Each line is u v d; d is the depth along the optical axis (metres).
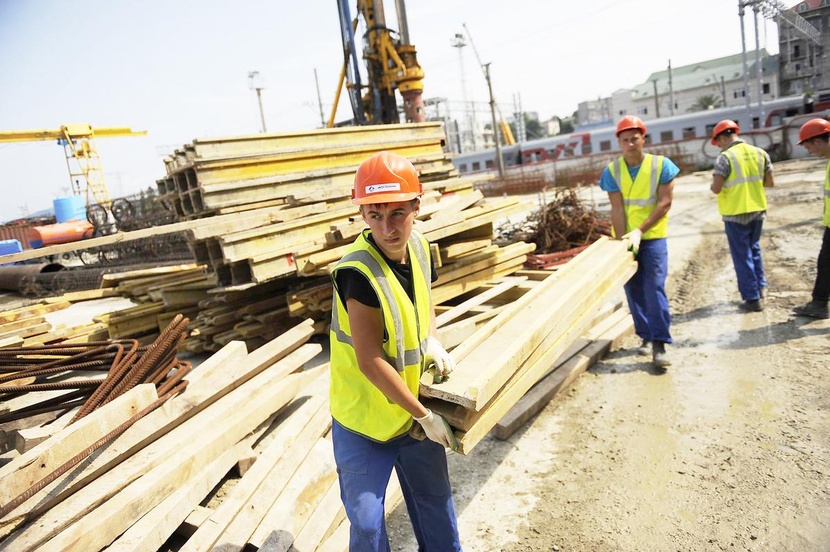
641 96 67.19
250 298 5.50
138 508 2.35
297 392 3.66
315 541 2.38
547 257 6.33
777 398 3.53
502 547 2.53
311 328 4.07
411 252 1.89
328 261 4.48
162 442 2.80
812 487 2.66
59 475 2.27
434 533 2.13
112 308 9.10
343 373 1.91
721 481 2.81
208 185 5.20
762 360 4.11
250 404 3.29
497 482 3.03
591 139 34.00
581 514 2.69
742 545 2.37
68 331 6.14
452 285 4.82
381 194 1.60
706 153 25.70
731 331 4.81
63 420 2.87
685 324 5.18
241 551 2.28
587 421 3.57
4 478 2.12
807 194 11.68
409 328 1.81
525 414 3.60
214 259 5.00
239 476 3.07
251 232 4.76
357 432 1.90
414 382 1.93
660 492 2.79
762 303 5.36
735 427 3.28
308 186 5.95
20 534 2.09
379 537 1.85
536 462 3.18
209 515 2.53
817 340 4.31
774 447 3.03
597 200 17.92
